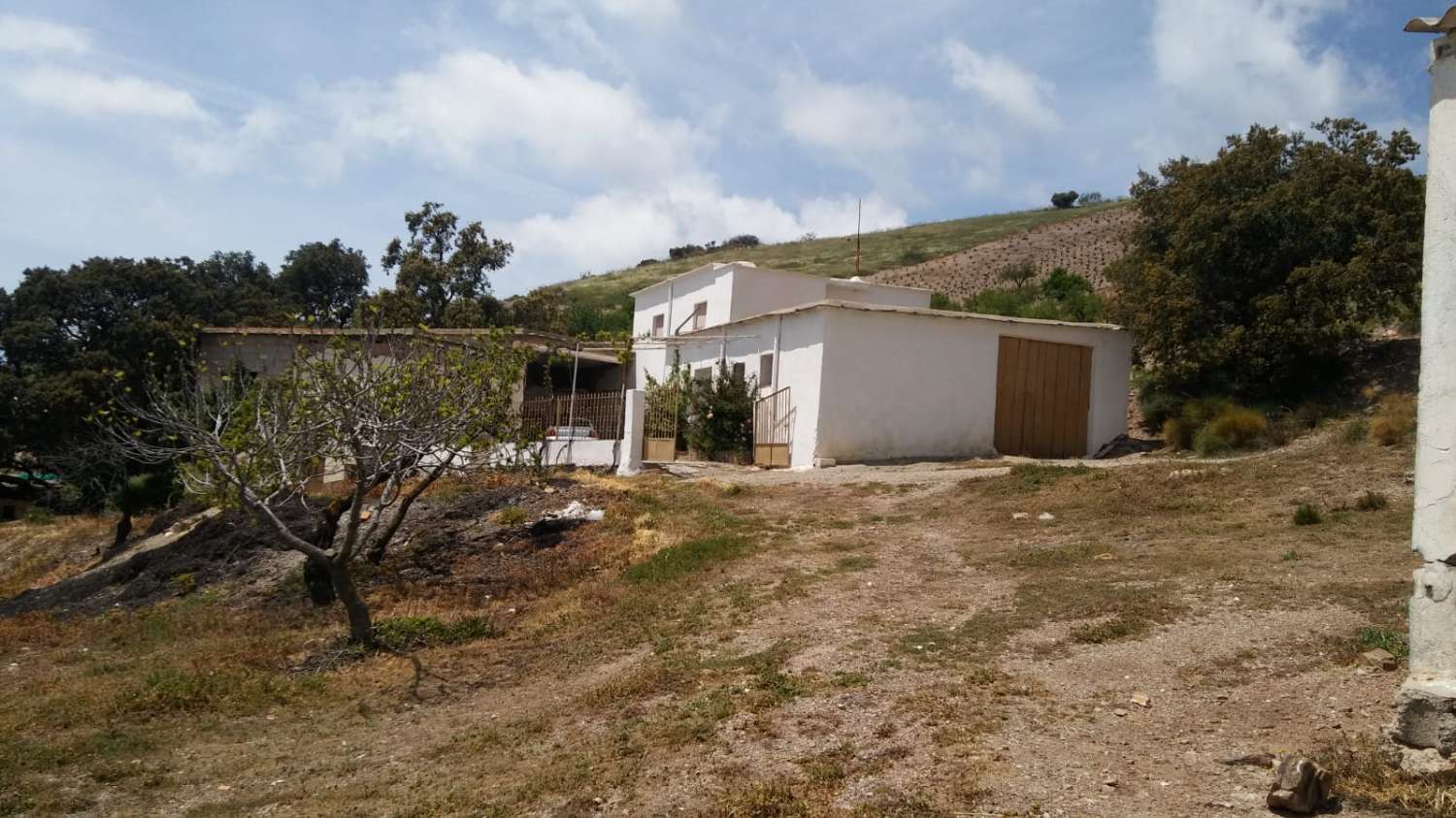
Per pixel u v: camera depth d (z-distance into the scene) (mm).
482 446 12750
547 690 8250
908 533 12664
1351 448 14336
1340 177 19609
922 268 62281
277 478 10531
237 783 6652
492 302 36094
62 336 29062
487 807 5719
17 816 6207
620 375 27828
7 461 27484
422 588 12281
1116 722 5961
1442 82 4934
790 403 20219
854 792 5289
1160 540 10781
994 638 7844
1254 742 5465
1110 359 21859
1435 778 4605
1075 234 65438
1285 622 7387
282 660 9875
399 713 8102
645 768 6016
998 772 5332
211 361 25547
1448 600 4781
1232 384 20562
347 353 11055
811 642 8234
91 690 9062
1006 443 20750
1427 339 4922
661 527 13539
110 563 18469
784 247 81125
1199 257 20469
